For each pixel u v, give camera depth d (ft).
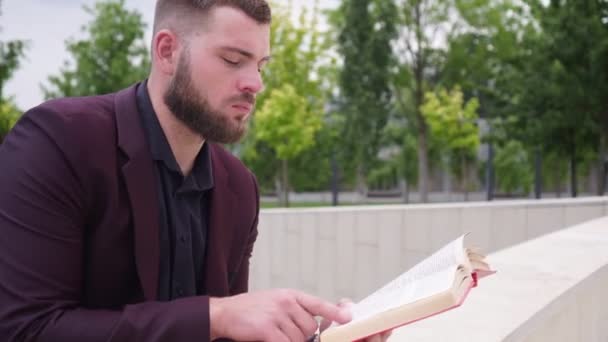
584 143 70.03
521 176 99.91
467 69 84.69
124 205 3.83
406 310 2.98
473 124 75.77
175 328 3.19
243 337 3.21
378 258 25.03
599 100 65.00
